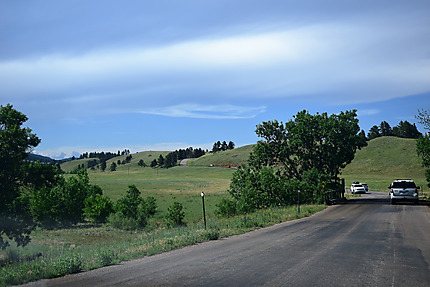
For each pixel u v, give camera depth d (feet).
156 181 387.96
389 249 30.14
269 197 101.19
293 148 133.49
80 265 25.58
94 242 69.15
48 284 20.81
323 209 87.66
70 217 110.83
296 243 34.19
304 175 113.09
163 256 29.71
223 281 19.81
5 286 20.83
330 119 130.21
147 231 92.17
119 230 96.99
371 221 55.93
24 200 53.78
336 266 23.39
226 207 104.94
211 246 34.40
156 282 20.07
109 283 20.29
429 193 175.73
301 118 134.41
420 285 18.80
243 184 106.11
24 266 25.36
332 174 132.87
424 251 29.12
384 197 148.56
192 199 196.75
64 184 113.09
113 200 189.06
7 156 50.47
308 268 22.81
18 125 53.52
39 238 76.59
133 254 30.86
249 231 47.60
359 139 129.80
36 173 54.54
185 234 43.19
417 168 395.14
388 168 415.23
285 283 19.11
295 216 67.05
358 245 32.40
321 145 130.31
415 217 61.41
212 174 568.00
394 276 20.66
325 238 37.50
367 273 21.39
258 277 20.54
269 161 143.23
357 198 145.07
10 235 50.85
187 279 20.52
